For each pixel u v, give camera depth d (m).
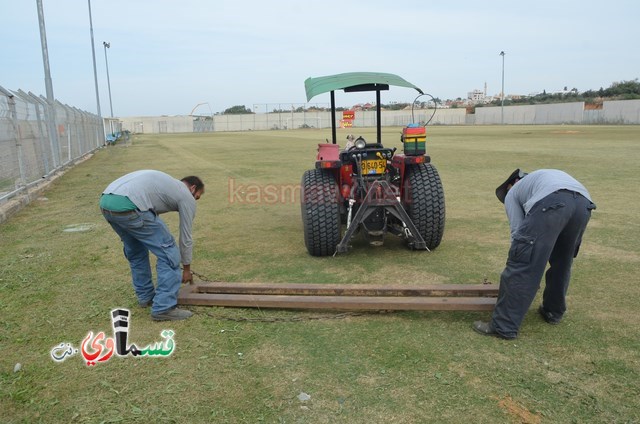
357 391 2.82
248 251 5.75
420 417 2.58
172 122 76.44
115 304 4.17
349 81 5.31
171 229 7.05
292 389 2.85
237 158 18.38
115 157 21.19
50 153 13.71
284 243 6.10
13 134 9.45
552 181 3.32
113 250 5.89
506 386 2.84
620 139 23.69
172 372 3.06
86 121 23.58
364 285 4.16
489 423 2.52
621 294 4.18
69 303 4.21
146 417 2.62
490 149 19.03
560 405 2.66
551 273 3.51
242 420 2.58
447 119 70.44
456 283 4.54
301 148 23.47
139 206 3.60
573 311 3.86
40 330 3.69
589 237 6.00
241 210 8.39
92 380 2.99
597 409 2.62
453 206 8.17
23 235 6.81
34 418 2.63
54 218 8.02
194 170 14.48
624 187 9.58
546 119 58.88
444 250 5.58
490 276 4.70
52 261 5.46
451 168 13.27
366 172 5.46
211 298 4.00
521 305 3.33
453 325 3.65
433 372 3.00
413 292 4.04
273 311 3.95
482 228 6.59
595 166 12.84
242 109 93.00
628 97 68.81
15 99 9.64
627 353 3.19
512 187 3.66
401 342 3.39
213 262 5.34
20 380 3.00
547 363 3.08
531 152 17.27
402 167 5.46
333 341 3.43
